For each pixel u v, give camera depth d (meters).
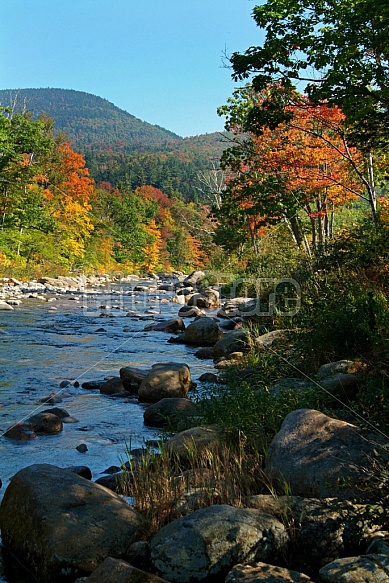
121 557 4.39
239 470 5.70
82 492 4.86
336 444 5.35
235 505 4.96
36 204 44.72
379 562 3.83
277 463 5.47
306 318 10.59
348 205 24.36
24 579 4.41
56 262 45.62
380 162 17.69
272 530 4.38
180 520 4.47
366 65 12.95
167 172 176.62
